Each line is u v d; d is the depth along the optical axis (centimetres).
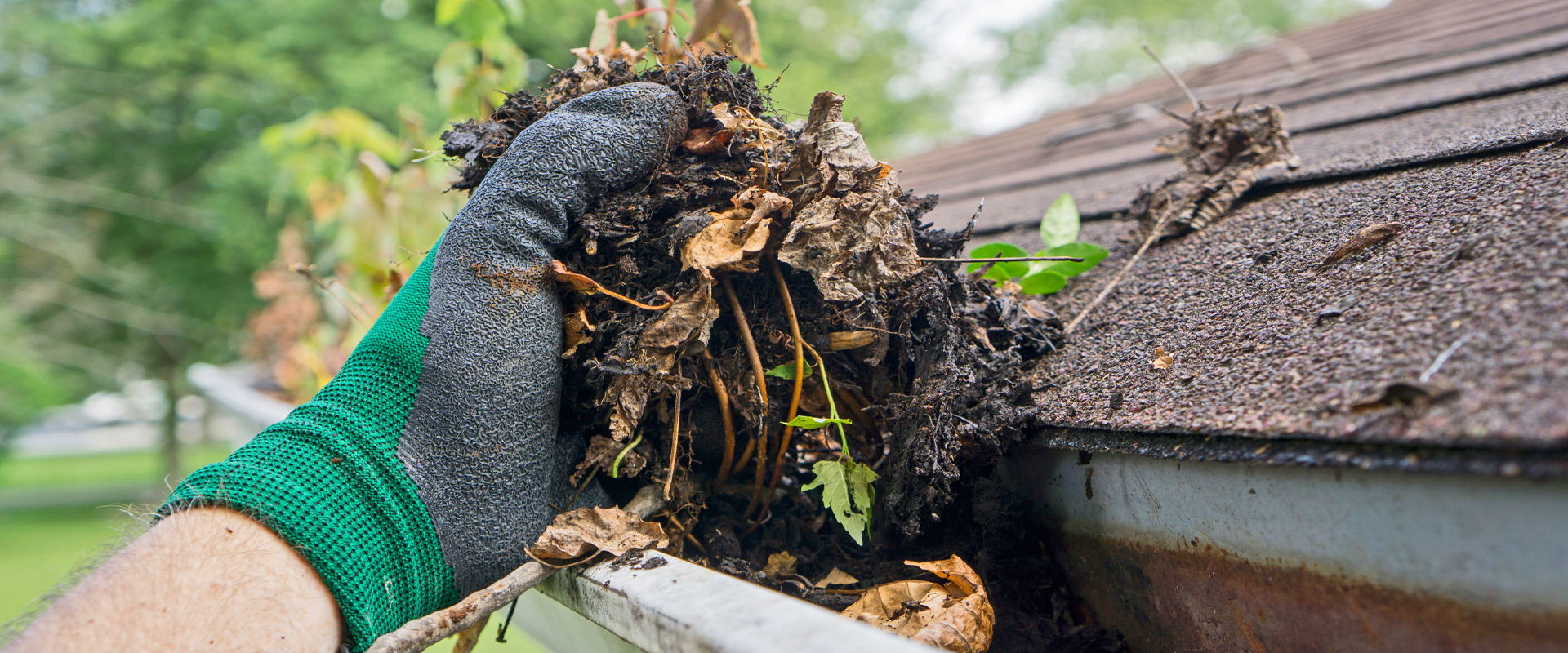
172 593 45
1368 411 43
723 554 55
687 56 59
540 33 381
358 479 48
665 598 46
